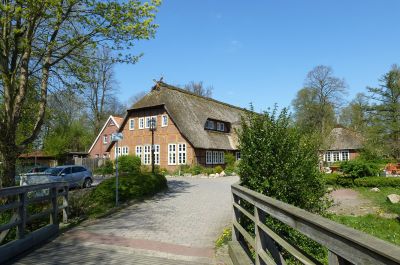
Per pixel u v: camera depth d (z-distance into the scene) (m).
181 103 40.41
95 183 29.53
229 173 33.69
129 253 7.84
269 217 7.30
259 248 5.36
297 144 8.48
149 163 39.81
